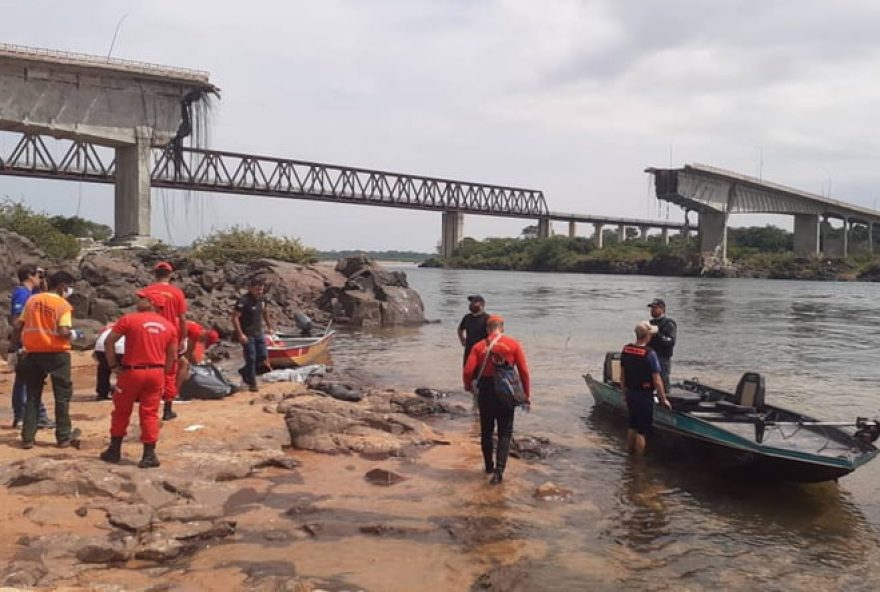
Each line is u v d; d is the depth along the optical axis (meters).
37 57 43.91
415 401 12.00
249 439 8.86
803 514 7.61
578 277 103.94
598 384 12.23
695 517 7.42
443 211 123.50
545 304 44.88
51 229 33.00
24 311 8.14
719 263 110.88
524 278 95.12
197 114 50.59
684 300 52.72
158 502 6.76
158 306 9.47
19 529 5.97
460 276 100.69
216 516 6.55
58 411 8.19
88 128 46.75
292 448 9.22
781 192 113.12
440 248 157.75
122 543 5.82
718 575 6.05
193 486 7.21
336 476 8.13
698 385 11.91
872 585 5.95
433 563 5.97
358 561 5.94
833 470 7.94
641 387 9.67
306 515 6.89
